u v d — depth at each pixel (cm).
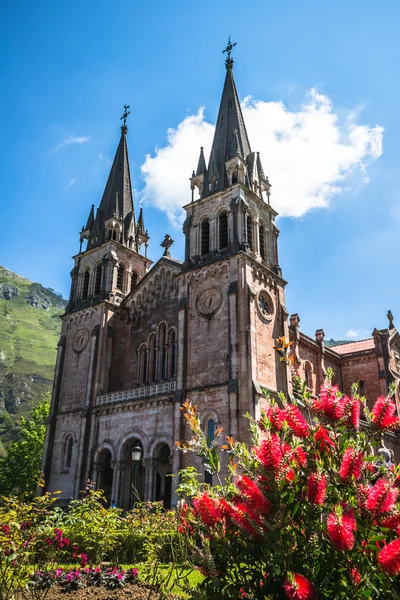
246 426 3447
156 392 4166
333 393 743
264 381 3794
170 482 4197
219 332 3941
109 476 4519
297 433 728
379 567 582
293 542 647
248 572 711
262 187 4825
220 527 734
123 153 6344
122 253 5606
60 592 1298
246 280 3978
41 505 1855
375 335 6116
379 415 718
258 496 655
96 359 4834
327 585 612
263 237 4584
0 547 1140
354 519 587
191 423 913
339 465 696
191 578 1401
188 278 4369
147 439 4053
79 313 5319
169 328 4734
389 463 980
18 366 18800
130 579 1440
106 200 6022
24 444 6550
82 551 1753
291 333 5206
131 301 5234
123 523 2003
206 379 3856
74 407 4875
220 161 4788
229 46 5562
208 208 4559
